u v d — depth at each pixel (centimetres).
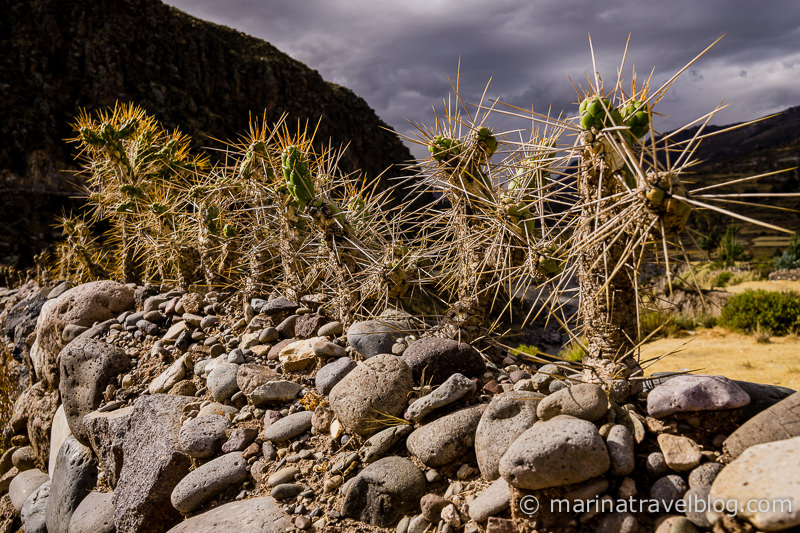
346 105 9406
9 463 577
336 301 408
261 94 8219
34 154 5409
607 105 206
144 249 669
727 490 172
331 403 303
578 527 199
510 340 708
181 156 682
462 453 252
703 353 999
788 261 2053
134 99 6450
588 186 221
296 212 439
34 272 950
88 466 404
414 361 309
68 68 6334
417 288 407
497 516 216
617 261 223
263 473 293
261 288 501
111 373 433
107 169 658
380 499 245
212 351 418
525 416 238
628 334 234
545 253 285
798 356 914
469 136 304
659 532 183
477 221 326
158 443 334
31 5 6538
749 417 208
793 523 152
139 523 312
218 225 552
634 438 216
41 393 558
